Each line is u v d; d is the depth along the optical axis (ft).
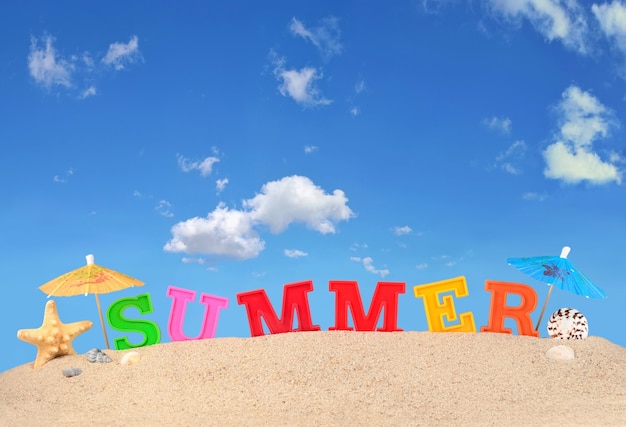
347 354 36.94
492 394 32.83
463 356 37.42
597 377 35.50
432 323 40.98
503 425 27.37
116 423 28.71
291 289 40.88
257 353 37.09
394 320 40.88
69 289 39.75
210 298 40.75
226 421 28.63
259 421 28.58
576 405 30.96
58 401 32.83
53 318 39.22
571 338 40.57
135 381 34.60
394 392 32.71
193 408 30.78
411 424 28.02
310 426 27.81
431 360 36.83
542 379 35.09
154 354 37.91
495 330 41.29
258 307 40.55
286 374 34.45
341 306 41.16
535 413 29.53
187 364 36.11
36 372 37.22
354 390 32.78
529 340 39.96
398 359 36.81
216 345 38.58
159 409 30.83
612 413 29.12
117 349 40.09
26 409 31.68
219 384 33.58
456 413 29.81
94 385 34.68
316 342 38.29
